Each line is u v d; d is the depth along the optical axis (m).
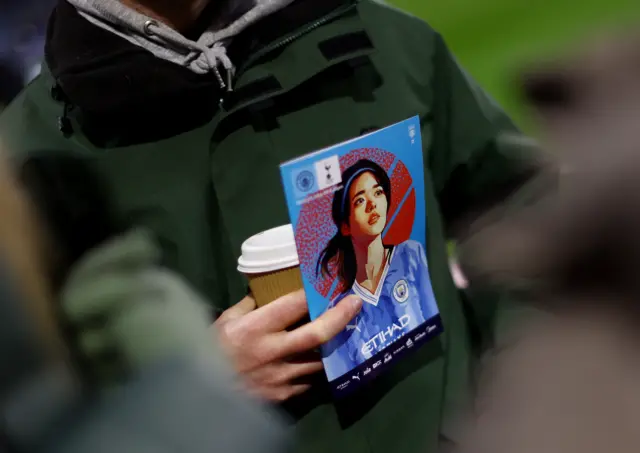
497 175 1.08
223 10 0.96
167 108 0.94
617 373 0.72
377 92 1.01
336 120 0.99
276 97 0.97
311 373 0.91
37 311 0.48
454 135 1.11
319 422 0.93
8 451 0.45
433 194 1.04
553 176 0.95
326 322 0.83
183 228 0.94
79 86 0.91
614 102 0.83
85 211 0.93
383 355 0.91
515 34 2.32
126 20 0.90
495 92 2.08
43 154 0.93
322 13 0.99
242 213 0.95
